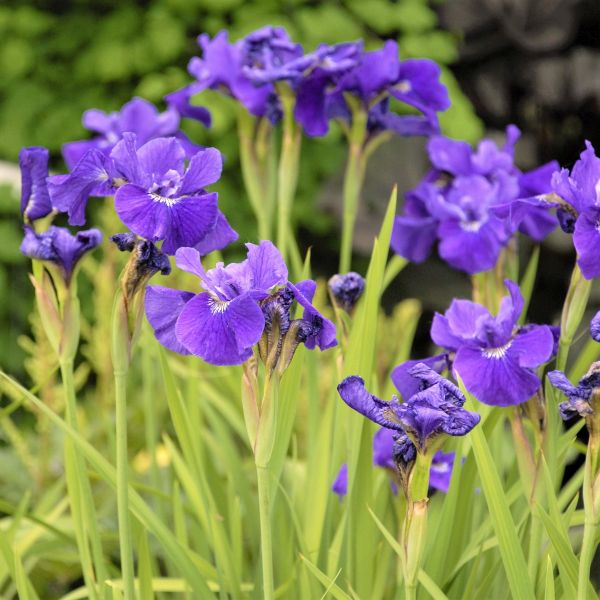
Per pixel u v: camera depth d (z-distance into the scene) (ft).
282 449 3.55
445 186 4.18
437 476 3.82
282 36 4.22
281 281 3.25
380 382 4.83
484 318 3.44
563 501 3.72
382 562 3.88
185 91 4.32
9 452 5.44
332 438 3.88
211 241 3.42
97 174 3.41
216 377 4.46
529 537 3.72
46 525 3.78
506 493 3.71
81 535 3.65
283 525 3.96
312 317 3.26
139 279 3.40
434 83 4.21
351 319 3.73
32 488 5.13
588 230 3.39
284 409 3.52
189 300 3.28
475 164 4.12
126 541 3.46
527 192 4.01
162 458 5.31
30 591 3.67
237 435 5.26
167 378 3.65
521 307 3.46
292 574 3.77
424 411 3.20
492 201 3.98
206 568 3.76
